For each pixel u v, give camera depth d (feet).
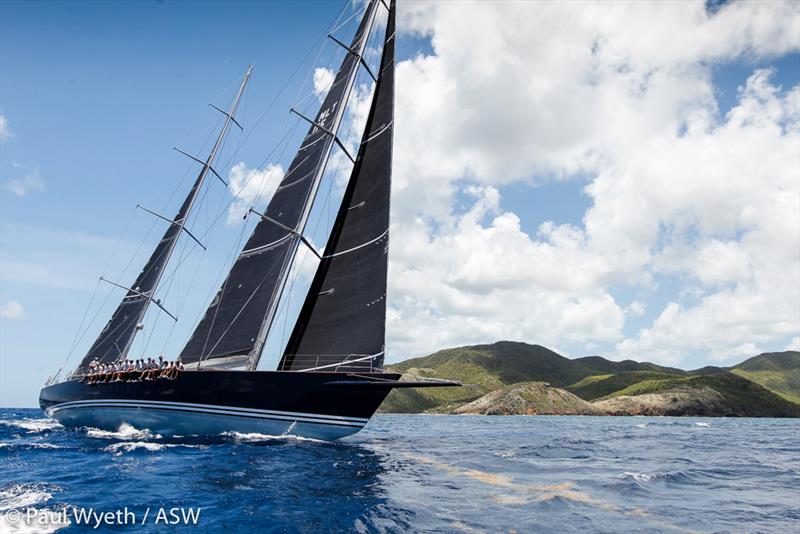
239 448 54.29
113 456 49.55
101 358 98.68
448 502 32.50
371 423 175.22
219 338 73.72
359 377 59.62
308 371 60.49
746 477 48.47
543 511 30.63
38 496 32.14
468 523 27.55
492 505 31.94
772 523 29.48
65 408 81.25
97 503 30.48
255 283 74.08
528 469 49.34
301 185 78.33
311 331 68.28
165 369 65.21
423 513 29.50
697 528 28.04
